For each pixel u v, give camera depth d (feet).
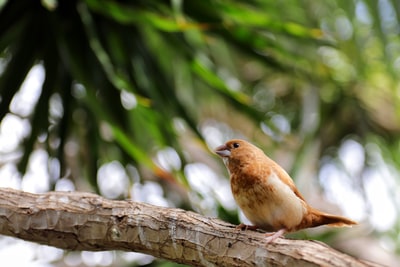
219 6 10.12
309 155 10.63
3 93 10.18
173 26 10.00
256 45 10.25
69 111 10.30
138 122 10.36
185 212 9.24
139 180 10.43
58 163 10.32
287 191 9.39
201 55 10.28
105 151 10.44
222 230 9.19
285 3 10.55
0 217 9.29
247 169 9.44
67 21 10.14
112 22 10.20
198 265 9.20
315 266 9.05
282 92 12.05
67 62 10.14
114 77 10.03
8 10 10.11
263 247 9.12
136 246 9.25
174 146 10.25
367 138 11.49
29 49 10.19
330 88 11.26
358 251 10.94
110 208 9.27
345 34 10.82
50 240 9.29
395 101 11.01
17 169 10.31
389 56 10.68
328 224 9.45
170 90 10.29
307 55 10.51
